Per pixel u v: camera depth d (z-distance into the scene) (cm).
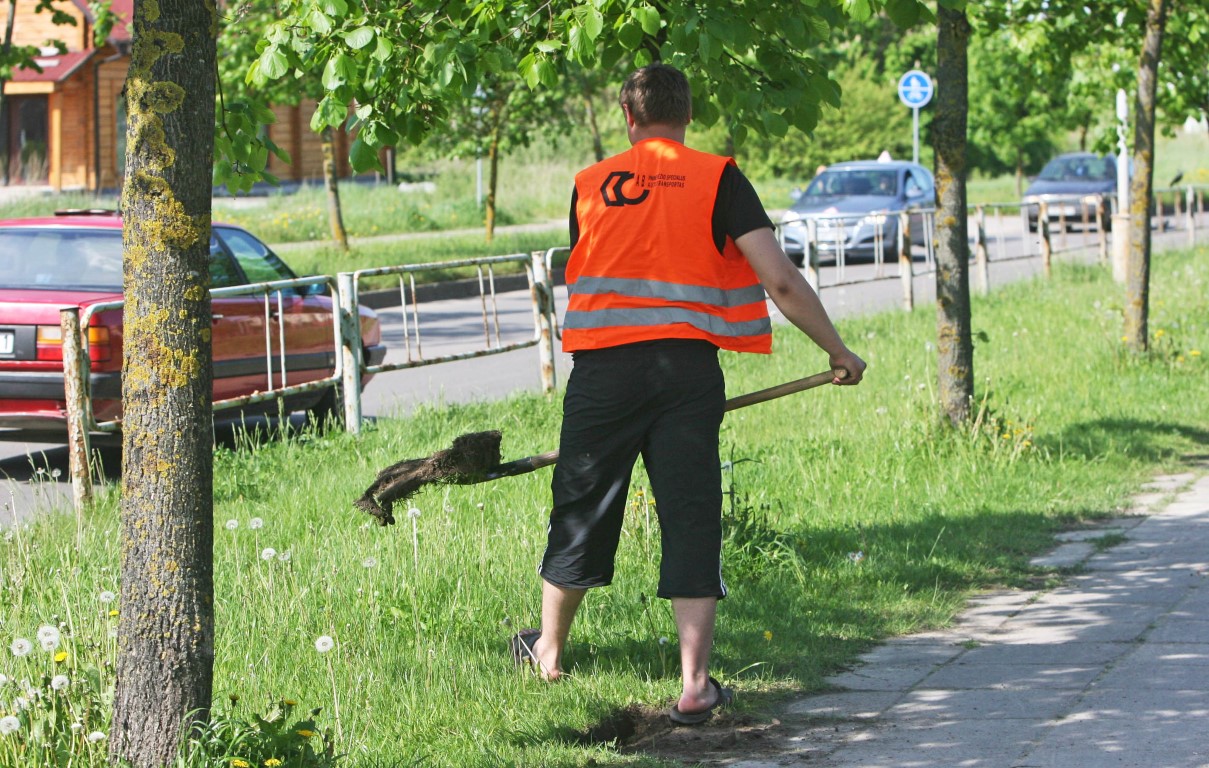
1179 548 796
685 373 515
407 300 2319
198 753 412
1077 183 3625
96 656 519
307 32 574
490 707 527
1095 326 1653
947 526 839
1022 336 1606
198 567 419
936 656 608
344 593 652
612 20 602
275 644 582
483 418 1177
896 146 4950
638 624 626
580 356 530
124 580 419
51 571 678
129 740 418
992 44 1723
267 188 4241
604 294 521
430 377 1525
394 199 3653
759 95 623
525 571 702
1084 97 1762
